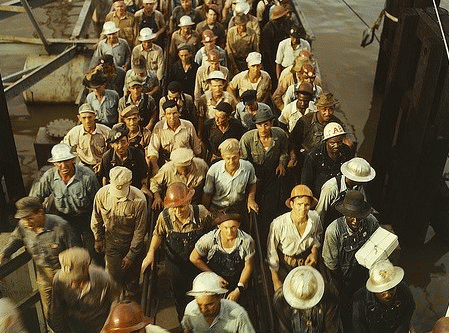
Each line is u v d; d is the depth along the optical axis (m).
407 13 8.15
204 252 5.27
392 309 4.95
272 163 6.76
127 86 8.15
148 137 7.47
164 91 9.39
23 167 10.12
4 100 7.32
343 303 5.75
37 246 5.65
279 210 7.63
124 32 10.90
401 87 8.61
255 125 7.04
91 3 14.01
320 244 5.77
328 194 6.04
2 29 15.13
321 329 4.96
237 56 9.95
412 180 8.34
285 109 7.57
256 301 5.88
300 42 9.42
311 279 4.71
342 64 14.30
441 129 8.02
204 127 7.08
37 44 11.80
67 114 11.70
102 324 5.19
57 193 6.09
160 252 7.14
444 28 7.57
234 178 6.10
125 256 6.09
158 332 4.32
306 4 17.64
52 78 11.78
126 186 5.73
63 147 5.96
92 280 5.04
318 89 8.05
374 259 5.29
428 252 8.81
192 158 6.11
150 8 10.88
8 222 7.29
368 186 9.67
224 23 11.52
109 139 6.16
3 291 6.54
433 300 8.02
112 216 5.83
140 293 6.57
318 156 6.45
